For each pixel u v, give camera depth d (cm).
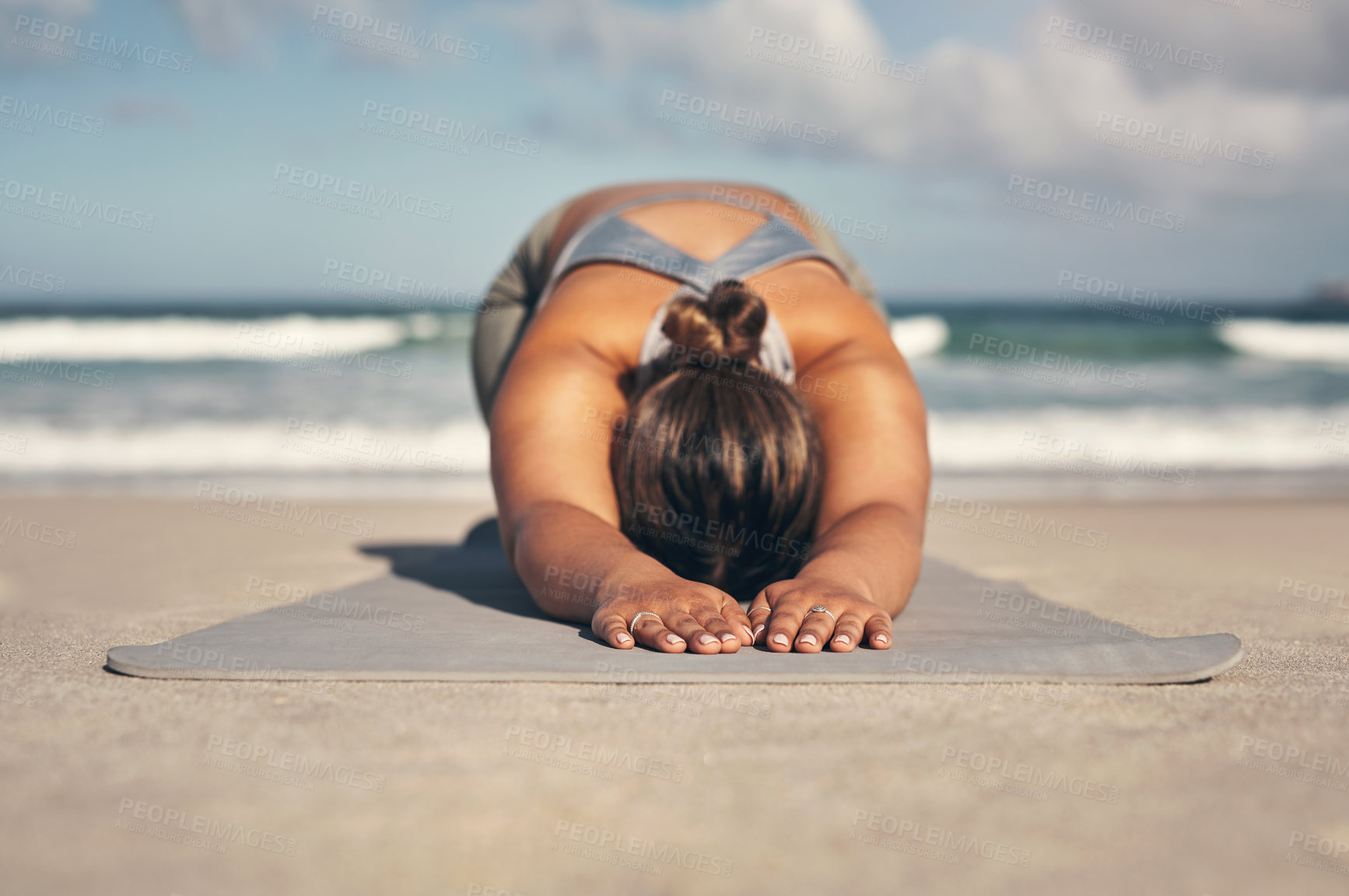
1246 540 536
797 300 295
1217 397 1389
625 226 320
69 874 122
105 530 557
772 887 121
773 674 202
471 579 362
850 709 187
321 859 127
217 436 1031
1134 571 416
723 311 255
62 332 1734
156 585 367
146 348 1756
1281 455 1023
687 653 219
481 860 127
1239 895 119
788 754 163
